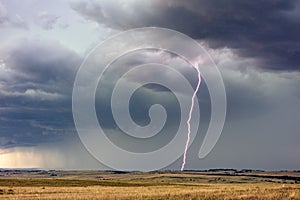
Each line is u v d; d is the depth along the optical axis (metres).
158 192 52.78
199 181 183.25
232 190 52.47
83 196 47.69
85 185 94.69
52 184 94.31
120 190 64.00
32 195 53.69
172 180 196.38
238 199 40.00
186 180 193.38
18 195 54.22
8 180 97.88
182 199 41.31
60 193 57.84
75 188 74.31
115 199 42.47
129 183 104.50
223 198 40.78
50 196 50.59
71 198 45.44
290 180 197.38
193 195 44.72
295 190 49.91
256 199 39.84
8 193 59.38
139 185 97.88
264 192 47.00
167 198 42.47
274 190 50.28
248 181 183.62
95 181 107.12
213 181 184.50
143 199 42.03
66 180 105.50
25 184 91.81
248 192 47.22
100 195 48.66
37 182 96.88
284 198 40.09
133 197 44.09
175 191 54.31
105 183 101.19
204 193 47.09
